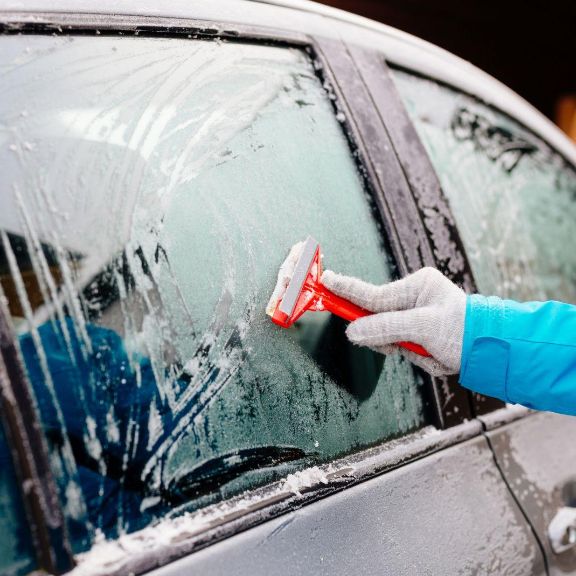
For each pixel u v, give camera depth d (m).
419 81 1.41
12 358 0.68
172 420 0.79
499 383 0.99
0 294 0.69
